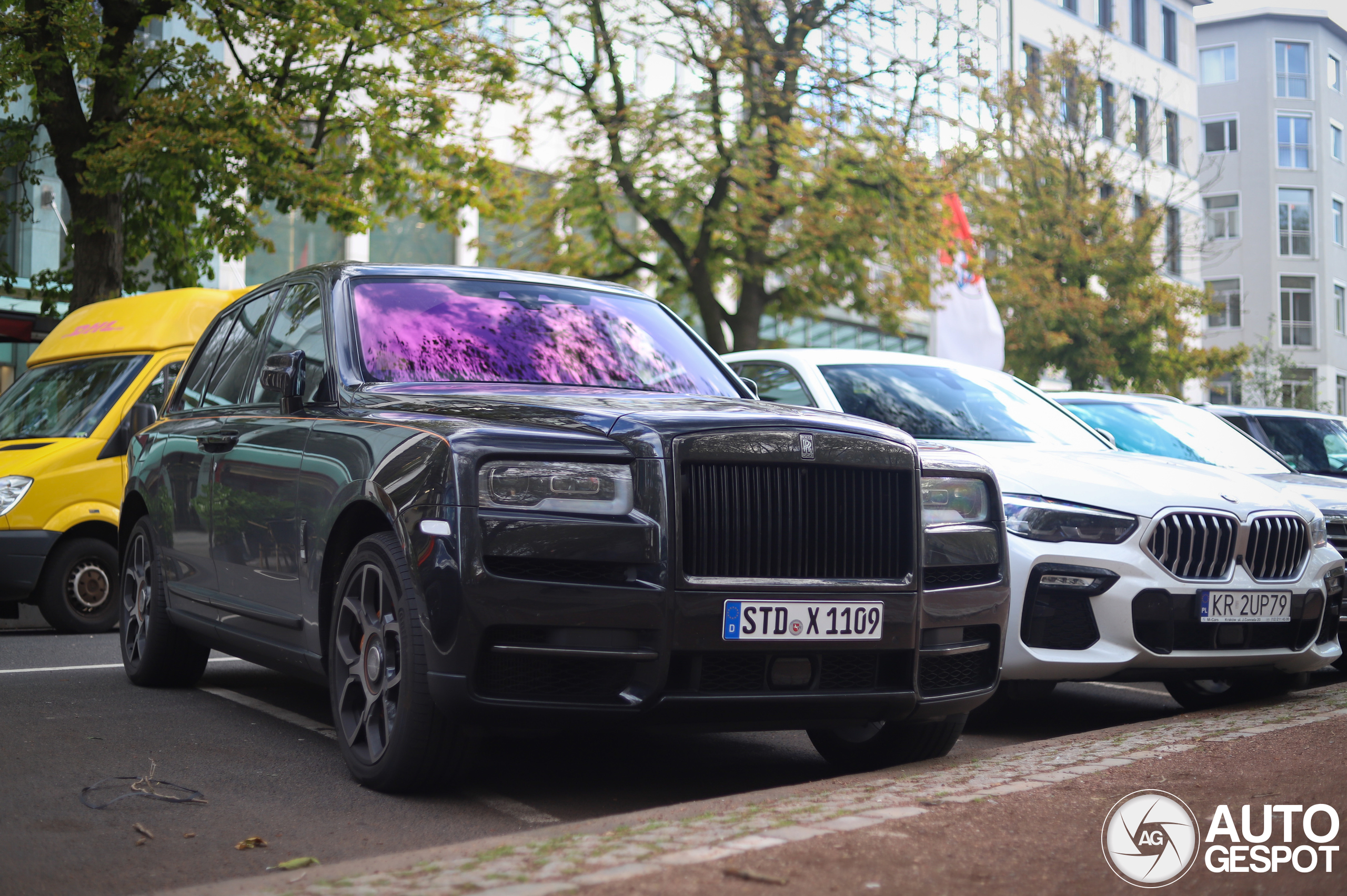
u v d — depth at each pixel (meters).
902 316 25.17
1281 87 63.94
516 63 19.38
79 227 16.27
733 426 4.32
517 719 4.16
